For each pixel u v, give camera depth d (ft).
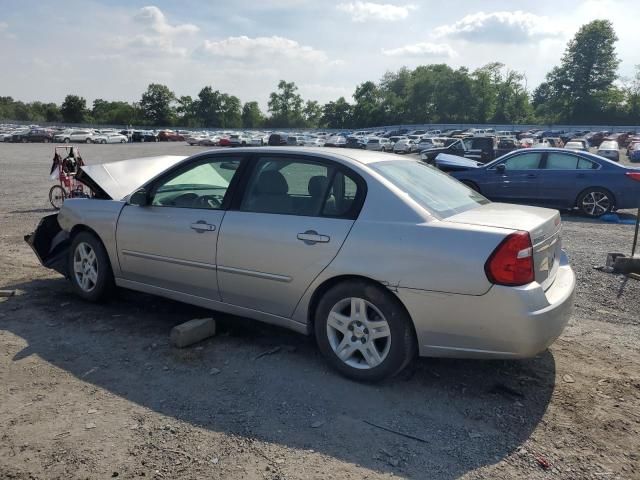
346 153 13.48
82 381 12.15
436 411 11.10
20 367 12.75
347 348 12.32
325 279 12.28
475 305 10.84
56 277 20.40
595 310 17.22
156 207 15.48
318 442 9.94
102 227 16.51
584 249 26.48
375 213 11.97
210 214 14.25
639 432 10.43
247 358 13.46
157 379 12.30
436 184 13.78
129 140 237.86
